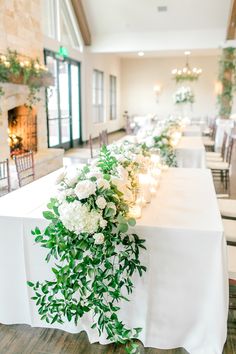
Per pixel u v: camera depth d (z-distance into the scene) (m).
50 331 2.10
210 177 2.98
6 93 5.52
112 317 1.81
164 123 6.32
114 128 14.47
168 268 1.83
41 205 2.15
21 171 3.77
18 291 2.08
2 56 5.21
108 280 1.83
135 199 2.05
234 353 1.93
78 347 1.98
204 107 14.41
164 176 3.03
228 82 10.24
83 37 10.10
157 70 14.52
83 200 1.59
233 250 2.20
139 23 9.66
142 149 2.73
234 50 9.75
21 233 1.95
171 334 1.93
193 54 13.52
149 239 1.81
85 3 9.19
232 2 8.03
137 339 1.99
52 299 1.89
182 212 2.05
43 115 6.98
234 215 2.81
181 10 9.05
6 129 5.58
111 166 1.88
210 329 1.83
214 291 1.77
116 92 14.50
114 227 1.66
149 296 1.89
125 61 14.75
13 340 2.04
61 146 9.31
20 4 5.93
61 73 9.08
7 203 2.20
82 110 10.55
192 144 5.39
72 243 1.67
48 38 7.88
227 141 5.65
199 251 1.77
